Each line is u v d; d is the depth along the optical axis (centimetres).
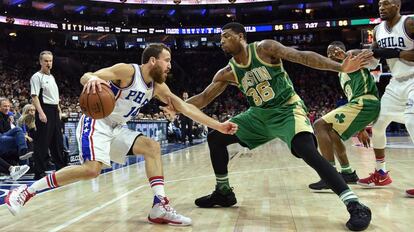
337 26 2694
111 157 323
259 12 3047
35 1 2541
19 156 602
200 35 2859
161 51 305
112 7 2714
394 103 422
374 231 272
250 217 324
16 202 290
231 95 2797
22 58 2595
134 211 360
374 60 438
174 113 326
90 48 2873
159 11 3053
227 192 367
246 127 354
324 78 2909
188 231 285
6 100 655
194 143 1573
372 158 809
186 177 603
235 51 336
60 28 2520
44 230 296
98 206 387
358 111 438
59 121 636
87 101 262
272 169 671
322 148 440
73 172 296
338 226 288
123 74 295
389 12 411
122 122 320
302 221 306
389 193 415
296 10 2994
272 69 333
